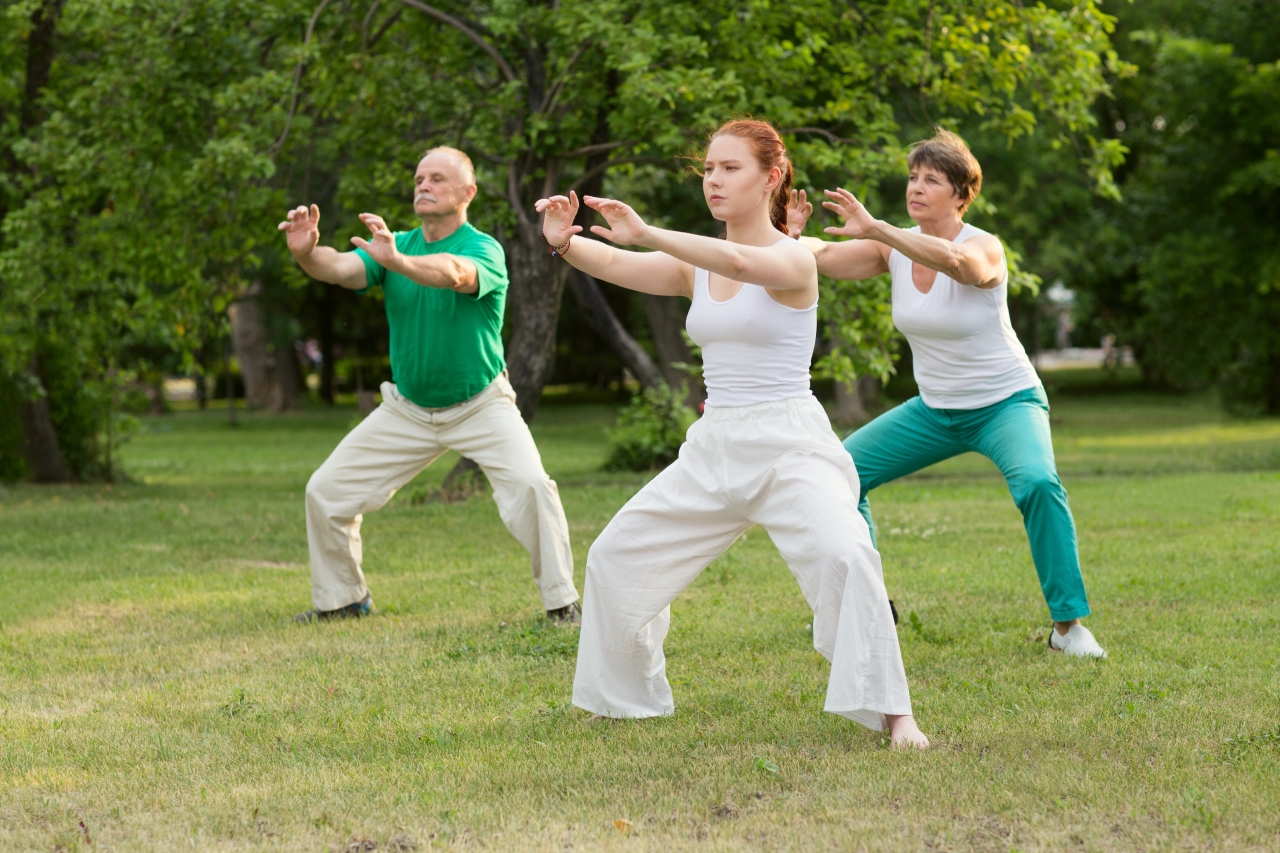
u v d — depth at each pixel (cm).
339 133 1152
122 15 1091
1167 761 333
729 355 356
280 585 677
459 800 317
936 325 481
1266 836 279
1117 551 734
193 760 356
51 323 1280
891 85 1171
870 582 343
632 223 321
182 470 1762
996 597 598
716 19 1088
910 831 288
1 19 1257
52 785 335
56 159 1101
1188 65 2314
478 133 1173
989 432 490
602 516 987
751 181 349
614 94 1120
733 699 411
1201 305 2402
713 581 657
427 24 1191
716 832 290
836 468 356
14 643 531
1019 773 324
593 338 3794
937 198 471
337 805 314
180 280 1122
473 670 465
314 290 3400
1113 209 2575
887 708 343
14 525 985
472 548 811
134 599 638
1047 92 1102
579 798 318
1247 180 2277
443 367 543
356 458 563
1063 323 6075
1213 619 529
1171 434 2103
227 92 1048
